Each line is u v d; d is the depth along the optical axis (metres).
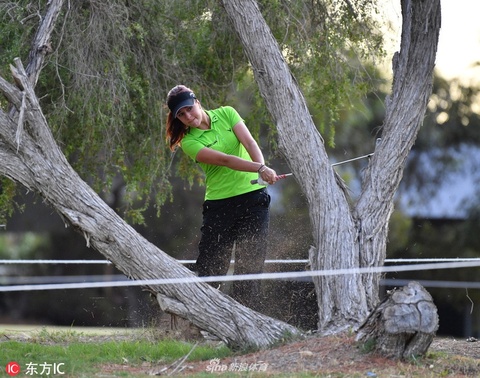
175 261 11.38
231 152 12.70
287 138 12.71
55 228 36.28
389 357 10.12
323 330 11.37
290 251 19.05
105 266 36.44
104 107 17.33
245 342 11.15
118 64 17.02
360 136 31.95
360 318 11.34
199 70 18.98
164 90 18.41
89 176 19.83
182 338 13.52
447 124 34.09
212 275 13.08
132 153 19.05
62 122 17.06
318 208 12.23
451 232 33.97
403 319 9.94
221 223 12.84
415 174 34.81
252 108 19.77
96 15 16.94
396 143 12.72
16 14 16.31
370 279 11.84
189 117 12.33
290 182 30.94
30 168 11.23
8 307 36.62
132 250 11.15
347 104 20.55
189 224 32.56
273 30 17.77
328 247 11.91
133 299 33.53
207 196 12.98
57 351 11.77
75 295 35.47
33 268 37.38
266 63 13.05
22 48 16.58
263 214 12.81
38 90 17.55
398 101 12.97
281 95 12.89
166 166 19.64
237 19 13.27
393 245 33.94
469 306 33.34
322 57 18.30
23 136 11.27
